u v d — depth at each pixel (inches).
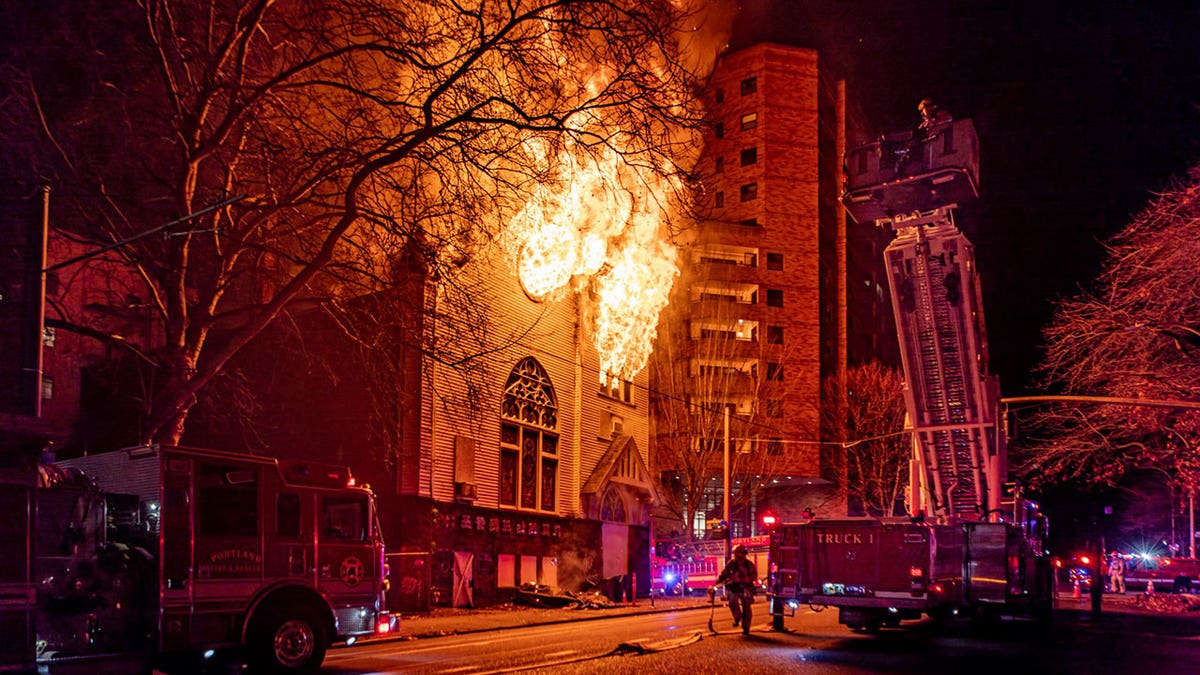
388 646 639.1
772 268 2682.1
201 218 694.5
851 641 631.8
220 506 452.4
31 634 360.5
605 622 913.5
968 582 674.2
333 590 493.0
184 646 430.9
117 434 1127.6
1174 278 894.4
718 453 2159.2
